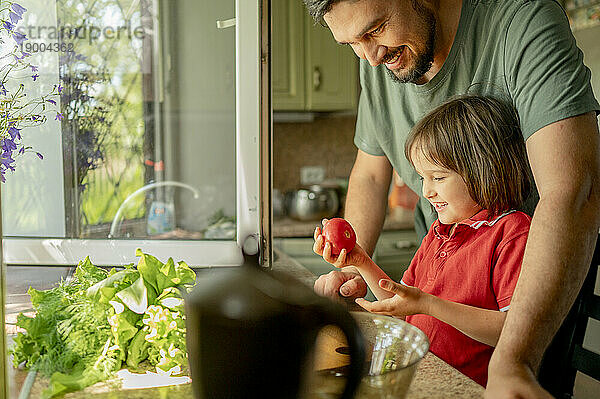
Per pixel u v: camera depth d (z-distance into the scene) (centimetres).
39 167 122
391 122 130
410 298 84
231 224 127
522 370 66
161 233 129
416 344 71
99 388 67
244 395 51
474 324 85
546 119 87
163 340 71
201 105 129
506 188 100
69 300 77
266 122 104
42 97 122
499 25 102
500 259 97
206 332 52
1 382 61
